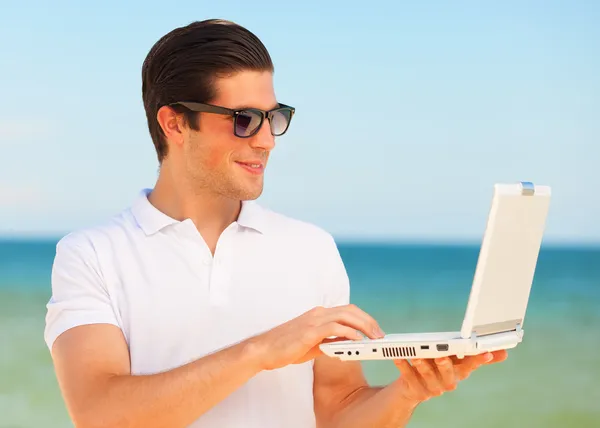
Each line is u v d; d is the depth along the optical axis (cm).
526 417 1770
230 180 262
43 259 5266
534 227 240
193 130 262
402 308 3309
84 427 245
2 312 3072
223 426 261
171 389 234
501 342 235
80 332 255
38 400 1894
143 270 266
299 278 279
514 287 241
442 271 4850
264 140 260
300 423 272
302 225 290
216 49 259
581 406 1838
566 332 2683
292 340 229
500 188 223
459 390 1894
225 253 270
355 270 4888
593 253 5941
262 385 267
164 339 261
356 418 272
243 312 267
